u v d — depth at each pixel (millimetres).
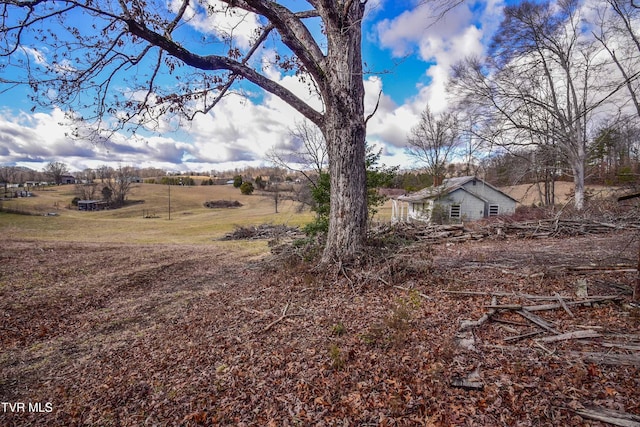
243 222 36938
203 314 6195
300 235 18969
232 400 3340
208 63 6430
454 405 2846
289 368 3760
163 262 12469
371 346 3992
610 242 9133
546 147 17266
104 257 13398
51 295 8062
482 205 23641
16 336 5754
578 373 3027
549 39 17297
